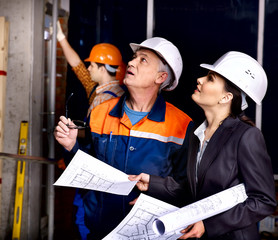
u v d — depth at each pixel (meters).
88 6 3.35
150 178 1.71
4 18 3.05
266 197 1.41
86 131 1.98
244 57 1.53
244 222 1.39
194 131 1.65
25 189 3.21
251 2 3.22
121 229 1.48
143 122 1.83
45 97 3.49
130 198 1.83
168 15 3.30
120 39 3.36
